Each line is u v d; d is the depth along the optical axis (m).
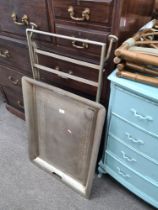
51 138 1.28
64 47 1.06
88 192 1.18
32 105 1.26
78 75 1.09
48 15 1.01
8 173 1.35
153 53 0.80
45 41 1.11
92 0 0.82
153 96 0.76
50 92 1.14
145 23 1.27
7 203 1.19
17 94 1.64
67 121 1.14
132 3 0.90
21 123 1.76
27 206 1.17
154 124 0.84
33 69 1.20
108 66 0.97
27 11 1.07
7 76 1.56
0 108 1.94
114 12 0.81
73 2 0.88
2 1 1.13
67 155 1.25
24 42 1.22
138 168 1.03
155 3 1.31
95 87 1.07
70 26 0.97
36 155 1.43
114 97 0.93
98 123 0.97
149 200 1.07
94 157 1.06
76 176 1.27
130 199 1.21
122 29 0.89
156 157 0.91
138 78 0.82
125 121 0.95
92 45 0.94
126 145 1.01
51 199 1.21
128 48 0.83
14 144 1.56
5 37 1.31
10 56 1.39
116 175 1.18
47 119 1.24
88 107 1.00
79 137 1.13
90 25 0.90
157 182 0.98
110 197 1.22
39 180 1.31
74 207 1.17
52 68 1.18
